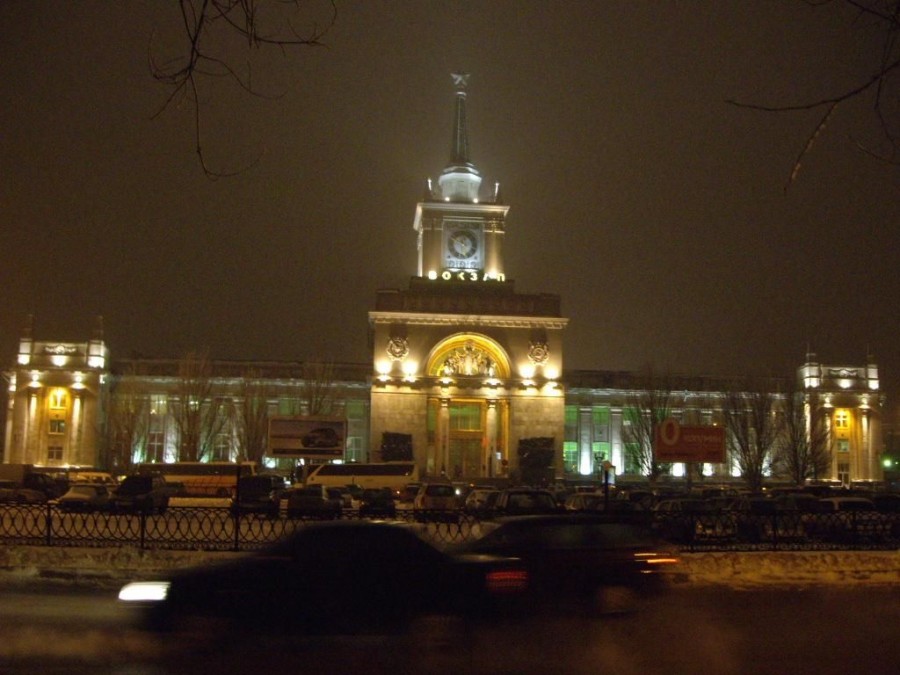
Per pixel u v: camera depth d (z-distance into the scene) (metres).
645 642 16.53
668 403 106.31
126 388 106.19
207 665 14.39
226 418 107.25
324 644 15.88
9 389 105.19
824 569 27.59
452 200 110.62
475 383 101.69
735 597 23.02
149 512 32.88
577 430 111.56
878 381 109.88
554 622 17.84
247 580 15.65
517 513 33.78
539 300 104.62
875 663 14.85
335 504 51.56
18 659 14.73
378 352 101.50
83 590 23.27
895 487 98.25
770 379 104.69
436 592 16.12
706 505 44.06
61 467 101.44
